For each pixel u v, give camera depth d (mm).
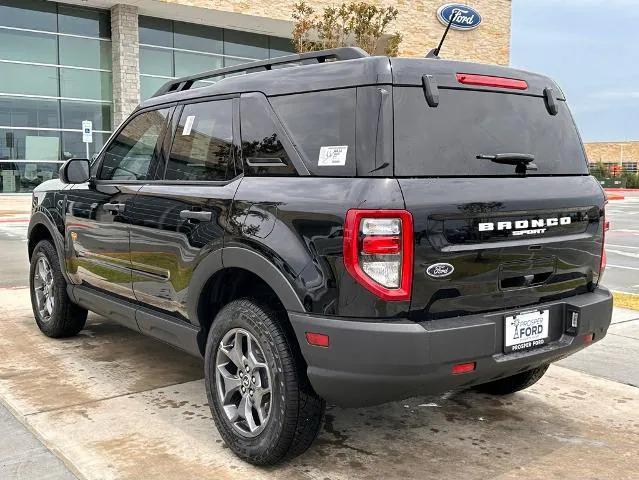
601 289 3564
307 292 2863
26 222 15922
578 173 3520
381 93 2859
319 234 2850
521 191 3092
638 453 3404
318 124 3066
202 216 3449
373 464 3232
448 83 3053
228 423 3281
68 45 22828
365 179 2807
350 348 2742
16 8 21797
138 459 3227
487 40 30156
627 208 25875
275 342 3020
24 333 5594
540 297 3195
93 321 6039
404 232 2709
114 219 4270
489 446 3467
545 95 3496
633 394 4293
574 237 3322
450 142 2975
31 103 22375
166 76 24781
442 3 28328
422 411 3957
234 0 23391
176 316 3801
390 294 2711
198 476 3062
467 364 2844
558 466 3238
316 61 3490
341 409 3967
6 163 22109
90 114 23516
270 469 3150
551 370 4785
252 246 3113
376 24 14344
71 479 3008
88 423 3658
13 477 3021
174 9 23094
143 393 4152
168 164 3980
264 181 3225
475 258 2896
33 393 4125
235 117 3514
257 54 26891
